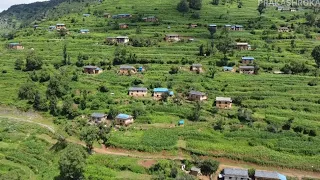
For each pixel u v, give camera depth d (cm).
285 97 14362
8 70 18012
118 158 11044
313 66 17338
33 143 12088
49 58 19312
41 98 14850
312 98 14112
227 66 17775
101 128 12456
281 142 11656
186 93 14962
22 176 10225
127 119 12988
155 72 17050
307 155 11212
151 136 12062
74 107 14388
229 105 13875
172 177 10088
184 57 18650
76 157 9812
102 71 17662
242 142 11781
